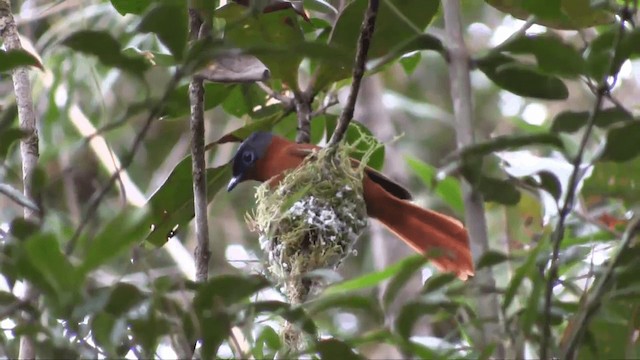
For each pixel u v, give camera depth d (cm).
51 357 470
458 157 488
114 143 1119
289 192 727
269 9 645
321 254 705
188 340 480
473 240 535
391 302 495
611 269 492
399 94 1238
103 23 949
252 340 502
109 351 461
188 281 477
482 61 568
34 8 986
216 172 779
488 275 520
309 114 754
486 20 1213
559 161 529
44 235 410
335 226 713
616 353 571
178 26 458
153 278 475
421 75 1275
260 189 750
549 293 484
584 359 575
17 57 469
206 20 550
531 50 518
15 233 464
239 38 670
